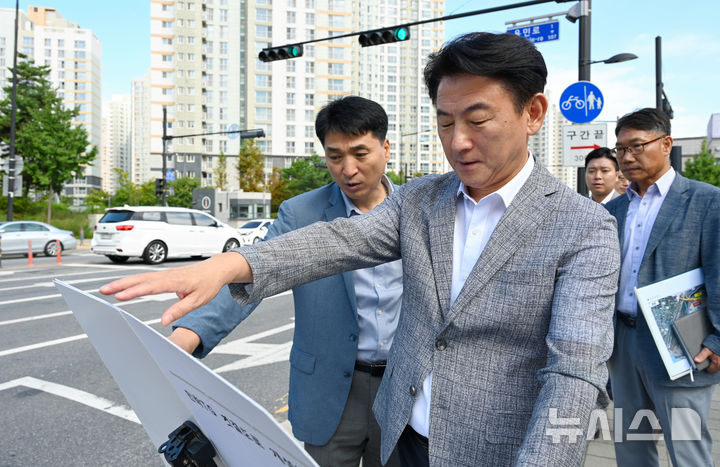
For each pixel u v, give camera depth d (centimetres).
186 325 112
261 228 1855
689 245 195
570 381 74
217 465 71
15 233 1470
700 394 190
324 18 6950
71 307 74
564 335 77
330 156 157
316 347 155
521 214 88
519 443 86
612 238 85
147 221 1280
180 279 74
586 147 627
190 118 6538
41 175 2692
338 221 104
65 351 487
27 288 871
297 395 158
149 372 70
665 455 255
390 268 157
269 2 6775
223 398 53
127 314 59
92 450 286
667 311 183
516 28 714
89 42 11288
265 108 6800
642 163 219
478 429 88
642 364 202
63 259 1459
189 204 5212
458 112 84
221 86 6694
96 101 11669
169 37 6550
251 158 5109
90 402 357
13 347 500
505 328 87
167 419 77
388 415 103
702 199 196
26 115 2948
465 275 94
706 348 183
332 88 7019
